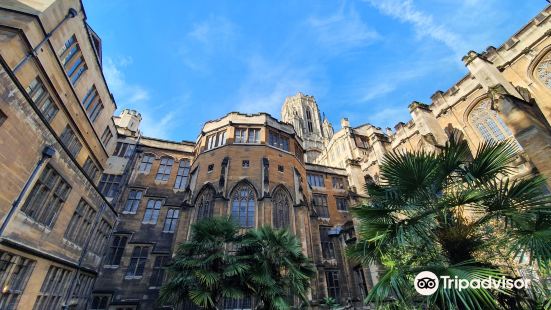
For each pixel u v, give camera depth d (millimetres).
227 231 13148
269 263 12461
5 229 9250
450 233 6715
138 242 23375
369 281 23969
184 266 11977
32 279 11328
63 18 13633
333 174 37719
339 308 21719
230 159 24750
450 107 25938
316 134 93375
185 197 24547
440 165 7453
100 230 20062
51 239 12820
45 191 12023
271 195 23031
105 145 23000
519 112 17203
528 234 5934
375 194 8828
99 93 19578
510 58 22047
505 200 6762
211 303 10781
